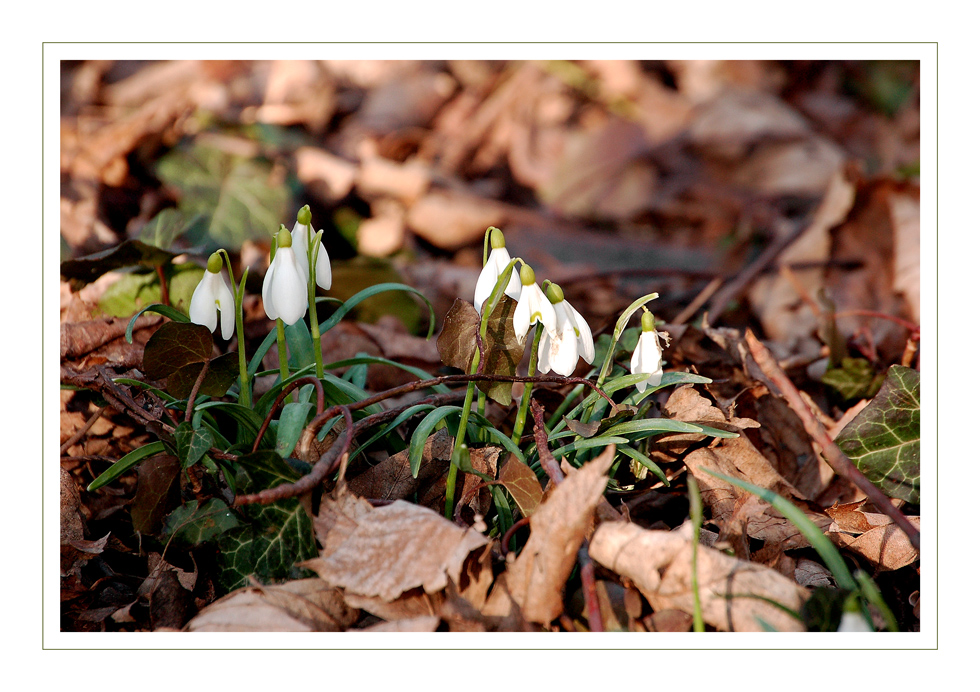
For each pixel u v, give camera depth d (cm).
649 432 67
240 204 109
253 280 80
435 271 112
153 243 78
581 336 64
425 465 67
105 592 67
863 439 68
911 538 63
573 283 104
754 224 138
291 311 64
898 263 93
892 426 68
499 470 66
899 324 81
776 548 65
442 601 62
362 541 62
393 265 101
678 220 149
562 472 65
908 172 96
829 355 78
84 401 72
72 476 69
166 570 65
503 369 65
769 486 67
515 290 64
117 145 110
